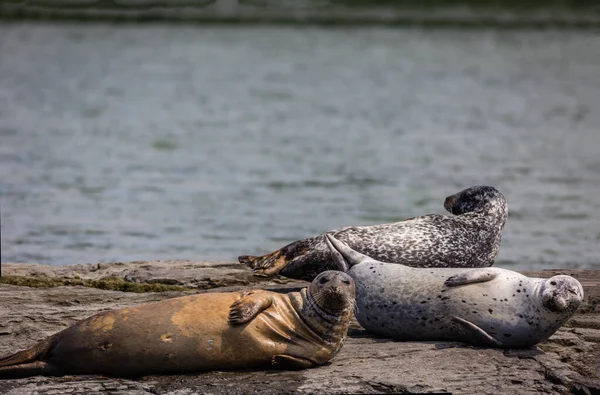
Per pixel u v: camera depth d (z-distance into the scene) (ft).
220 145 262.06
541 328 79.10
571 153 250.57
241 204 182.80
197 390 68.80
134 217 168.96
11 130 278.67
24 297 92.89
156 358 70.59
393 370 73.92
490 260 98.27
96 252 142.20
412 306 81.66
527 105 360.69
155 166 225.76
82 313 87.45
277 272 94.53
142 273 104.58
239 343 71.36
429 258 94.53
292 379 71.10
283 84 432.66
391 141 272.92
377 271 84.89
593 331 86.58
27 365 71.20
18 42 615.98
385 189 200.75
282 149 257.34
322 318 72.84
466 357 77.41
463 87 423.64
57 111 328.70
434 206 182.39
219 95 389.80
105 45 611.47
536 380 72.95
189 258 139.03
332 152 252.42
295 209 178.50
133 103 358.02
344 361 76.13
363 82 442.09
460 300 80.33
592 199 190.49
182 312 71.72
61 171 214.48
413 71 492.13
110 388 69.05
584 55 574.15
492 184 206.80
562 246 150.20
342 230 96.07
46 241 148.56
